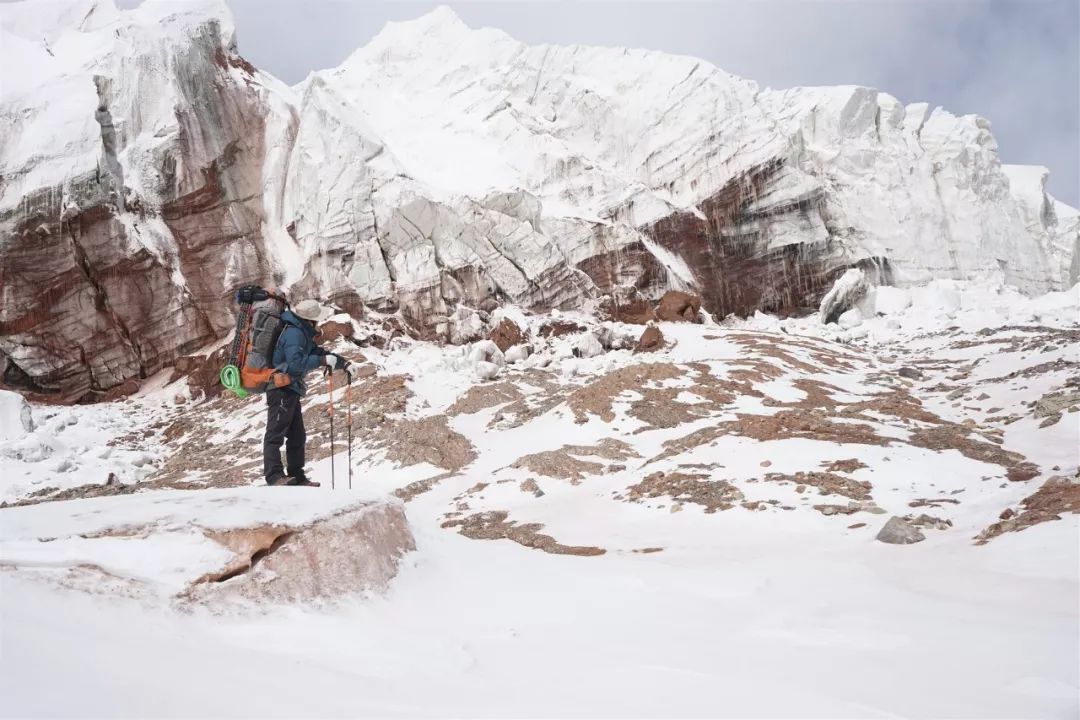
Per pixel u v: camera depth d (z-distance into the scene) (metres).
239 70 29.69
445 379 20.78
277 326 5.48
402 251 27.44
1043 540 6.49
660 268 30.72
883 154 36.66
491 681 3.06
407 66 41.47
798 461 11.18
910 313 30.59
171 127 25.78
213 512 3.95
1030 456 11.05
